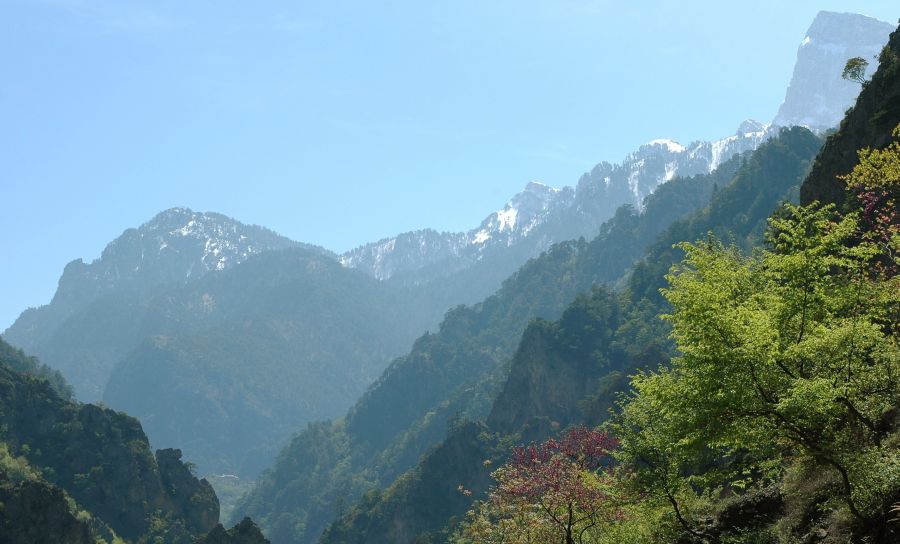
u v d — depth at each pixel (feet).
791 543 78.48
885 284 77.25
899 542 63.93
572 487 106.93
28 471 597.52
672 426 74.84
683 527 95.61
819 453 68.39
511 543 112.57
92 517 599.57
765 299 75.41
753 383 68.39
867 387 71.77
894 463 66.90
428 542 571.69
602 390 641.40
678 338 75.87
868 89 199.31
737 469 87.45
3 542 435.53
